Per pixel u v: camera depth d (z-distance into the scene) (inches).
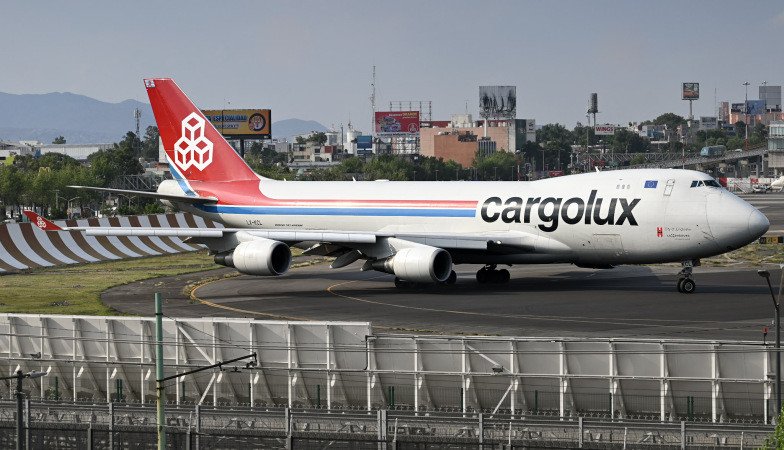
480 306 5172.2
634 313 4832.7
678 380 3078.2
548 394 3189.0
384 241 5831.7
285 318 4881.9
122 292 6053.2
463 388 3240.7
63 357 3863.2
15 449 2933.1
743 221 5226.4
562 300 5349.4
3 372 3826.3
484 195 6067.9
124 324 3730.3
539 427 2780.5
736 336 4133.9
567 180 5876.0
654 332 4264.3
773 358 3102.9
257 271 5708.7
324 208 6565.0
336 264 6131.9
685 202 5383.9
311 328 3486.7
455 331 4392.2
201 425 2908.5
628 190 5580.7
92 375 3750.0
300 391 3444.9
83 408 3056.1
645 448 2645.2
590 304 5172.2
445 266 5713.6
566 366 3228.3
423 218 6205.7
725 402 3061.0
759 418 3041.3
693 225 5334.6
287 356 3501.5
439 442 2620.6
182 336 3639.3
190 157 7145.7
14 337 3922.2
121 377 3713.1
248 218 6855.3
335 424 2923.2
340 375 3371.1
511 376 3169.3
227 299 5679.1
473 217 6028.5
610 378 3105.3
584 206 5654.5
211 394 3570.4
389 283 6387.8
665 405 3102.9
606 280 6318.9
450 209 6122.1
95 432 2869.1
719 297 5383.9
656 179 5536.4
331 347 3383.4
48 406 3090.6
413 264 5575.8
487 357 3260.3
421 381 3280.0
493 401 3233.3
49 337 3636.8
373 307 5216.5
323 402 3398.1
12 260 7544.3
